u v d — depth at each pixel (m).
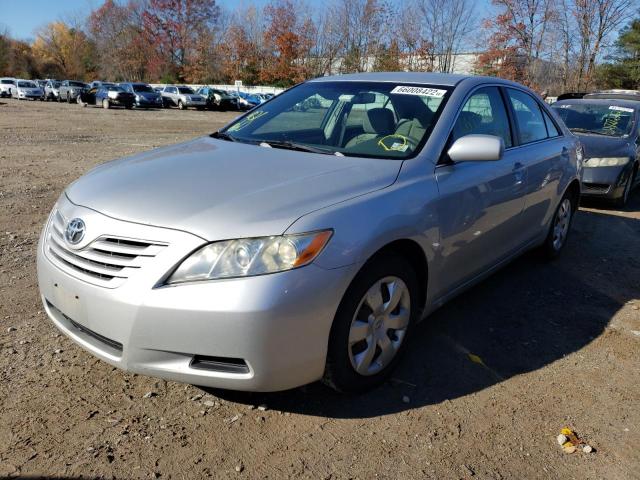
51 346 3.20
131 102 34.72
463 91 3.62
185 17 63.69
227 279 2.26
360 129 3.48
